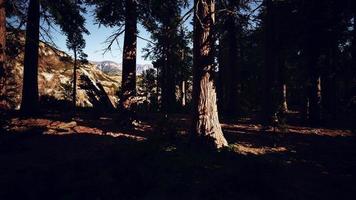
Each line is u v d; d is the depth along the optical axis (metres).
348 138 13.26
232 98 20.20
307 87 18.44
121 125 13.98
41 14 16.34
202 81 9.97
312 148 11.24
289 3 15.38
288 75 25.41
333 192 7.03
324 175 8.24
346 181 7.76
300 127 16.28
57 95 32.53
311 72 17.27
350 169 8.70
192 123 10.12
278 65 19.64
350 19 14.05
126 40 14.09
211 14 10.10
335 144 12.05
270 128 14.57
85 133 12.31
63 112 19.92
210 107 9.95
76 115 18.14
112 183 6.77
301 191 7.01
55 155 9.32
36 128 12.20
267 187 6.83
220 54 24.78
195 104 10.05
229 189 6.70
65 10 16.94
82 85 35.62
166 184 6.80
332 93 22.16
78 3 17.06
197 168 7.75
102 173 7.41
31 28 15.41
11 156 9.12
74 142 10.90
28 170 7.69
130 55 14.14
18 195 6.09
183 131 13.27
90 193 6.29
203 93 9.95
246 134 13.48
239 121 18.27
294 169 8.63
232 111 20.06
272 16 15.66
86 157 9.04
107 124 14.66
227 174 7.41
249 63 28.88
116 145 10.05
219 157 8.73
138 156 8.44
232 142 11.49
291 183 7.46
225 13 13.50
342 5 13.42
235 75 20.34
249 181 7.02
